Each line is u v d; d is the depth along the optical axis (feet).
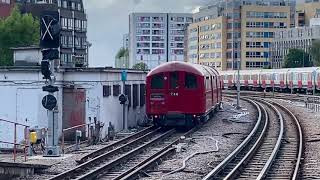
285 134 109.70
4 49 237.66
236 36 515.09
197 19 588.91
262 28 514.68
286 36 497.46
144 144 91.66
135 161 79.20
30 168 71.36
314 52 429.79
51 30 79.66
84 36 382.83
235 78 356.38
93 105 104.53
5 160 75.77
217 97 153.28
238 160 78.69
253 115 154.20
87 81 104.58
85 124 98.27
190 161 77.77
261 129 118.73
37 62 112.57
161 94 115.75
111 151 83.41
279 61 504.43
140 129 121.29
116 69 116.57
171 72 115.34
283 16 519.19
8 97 102.58
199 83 114.73
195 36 581.94
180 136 105.70
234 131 115.75
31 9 329.11
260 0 525.34
